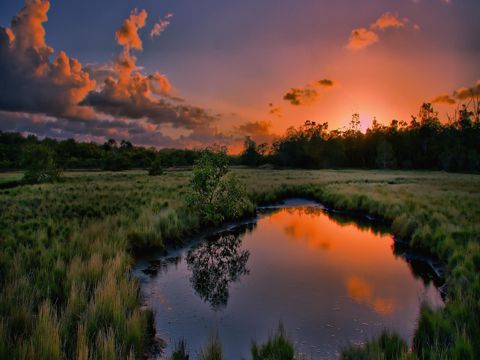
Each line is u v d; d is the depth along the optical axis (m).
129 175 47.53
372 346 4.92
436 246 10.73
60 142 95.25
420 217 14.41
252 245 13.09
